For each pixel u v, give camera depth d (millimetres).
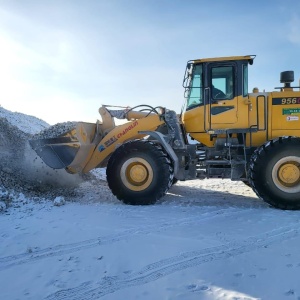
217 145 6953
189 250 4180
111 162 6703
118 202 6891
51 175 8133
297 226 5035
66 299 3193
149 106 7262
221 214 5832
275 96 6688
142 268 3750
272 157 6164
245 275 3496
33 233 4938
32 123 14695
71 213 5953
